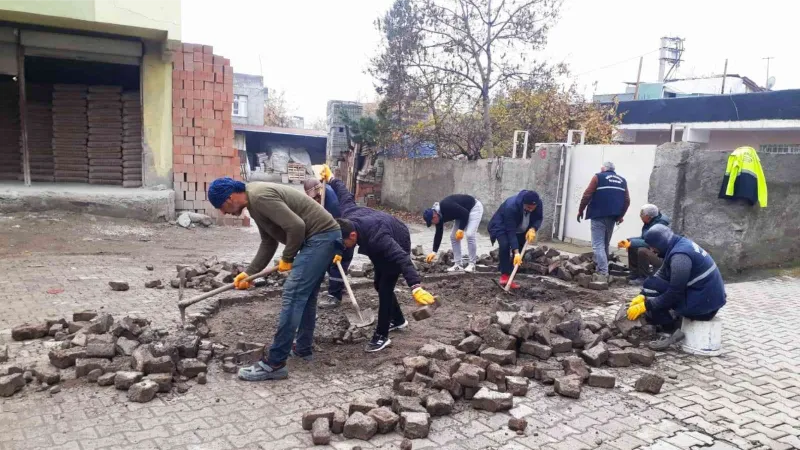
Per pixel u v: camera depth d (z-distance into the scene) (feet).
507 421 12.94
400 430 12.39
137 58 42.50
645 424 13.07
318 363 16.17
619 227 36.81
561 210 41.45
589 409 13.74
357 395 14.07
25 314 19.43
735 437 12.62
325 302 22.20
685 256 17.70
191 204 44.09
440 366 14.60
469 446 11.76
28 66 47.09
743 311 23.38
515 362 16.28
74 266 27.43
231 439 11.72
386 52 58.80
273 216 14.07
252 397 13.78
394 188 64.23
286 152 117.19
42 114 44.16
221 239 38.17
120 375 13.78
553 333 17.78
